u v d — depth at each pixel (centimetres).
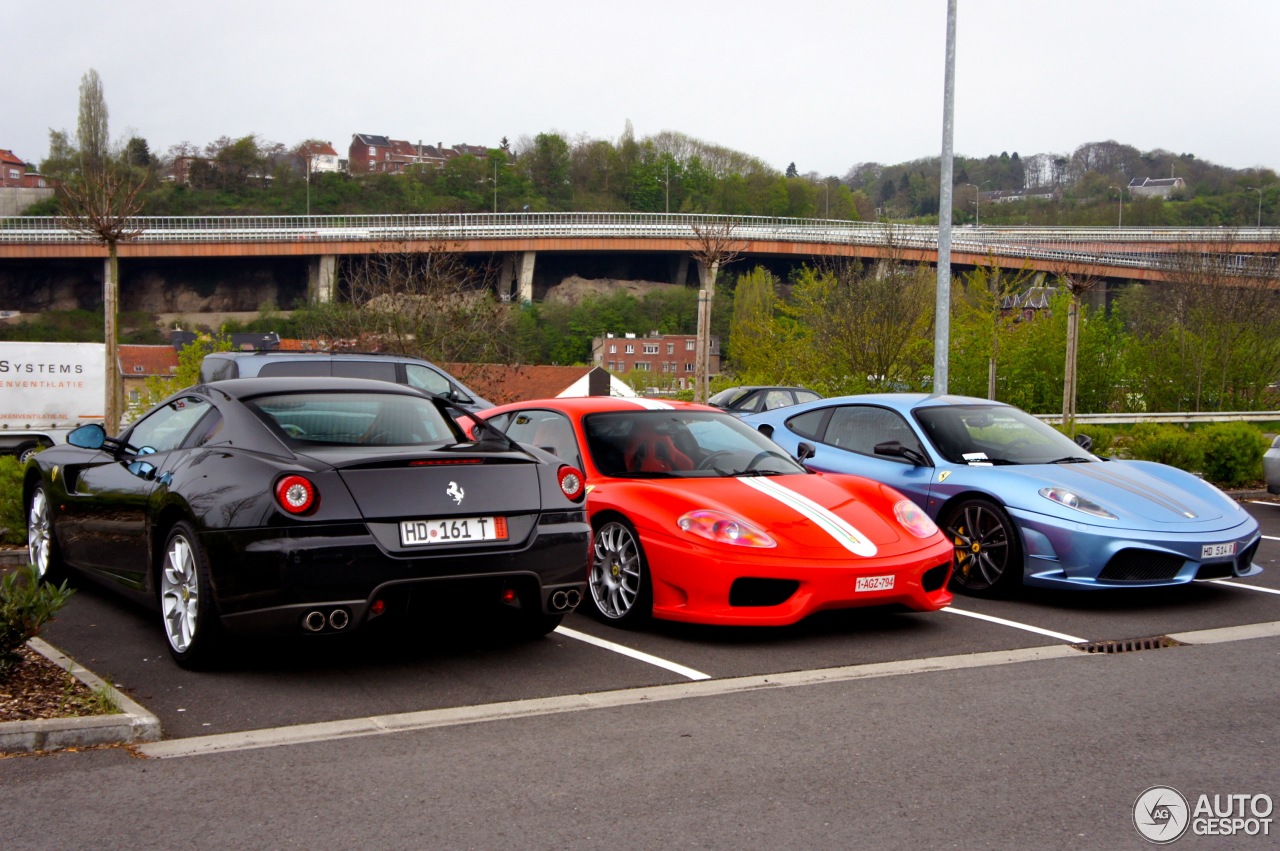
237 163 16025
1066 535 643
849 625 601
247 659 506
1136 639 568
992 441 751
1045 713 430
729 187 16950
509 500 482
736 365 3966
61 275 13962
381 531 451
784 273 13212
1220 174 19950
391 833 309
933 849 300
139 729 390
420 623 583
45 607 433
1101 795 342
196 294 14325
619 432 652
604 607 598
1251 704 445
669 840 304
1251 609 654
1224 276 3288
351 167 19662
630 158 18375
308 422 501
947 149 1451
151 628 569
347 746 385
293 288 14638
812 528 561
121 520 547
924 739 396
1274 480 1146
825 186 17188
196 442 513
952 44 1449
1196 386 3266
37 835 306
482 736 397
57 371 1962
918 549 574
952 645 552
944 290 1455
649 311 13038
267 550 438
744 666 505
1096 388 3219
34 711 399
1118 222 14275
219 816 321
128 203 1191
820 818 321
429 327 1856
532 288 14312
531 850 298
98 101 15012
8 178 16038
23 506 721
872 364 2259
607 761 370
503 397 1777
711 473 630
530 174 17875
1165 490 691
